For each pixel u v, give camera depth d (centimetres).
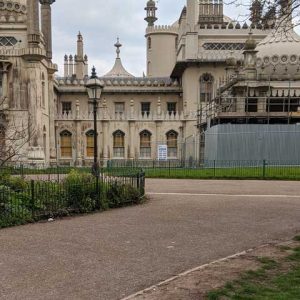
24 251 912
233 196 1866
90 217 1347
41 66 4422
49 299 636
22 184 1466
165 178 2839
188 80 5334
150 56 6850
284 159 3738
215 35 5416
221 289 654
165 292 650
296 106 4300
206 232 1112
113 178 1791
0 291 669
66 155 5003
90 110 5519
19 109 4206
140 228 1159
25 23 4397
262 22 1050
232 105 4138
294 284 681
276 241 1020
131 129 5003
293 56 4372
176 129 5034
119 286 692
